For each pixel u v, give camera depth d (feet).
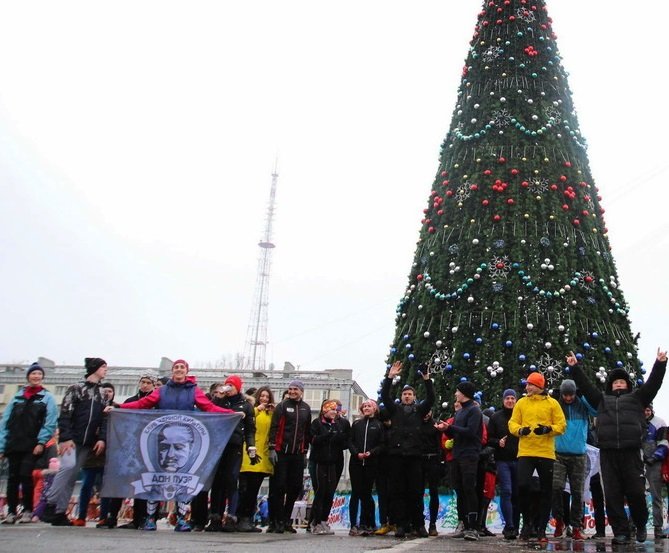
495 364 48.34
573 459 31.91
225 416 29.45
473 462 29.60
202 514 30.27
